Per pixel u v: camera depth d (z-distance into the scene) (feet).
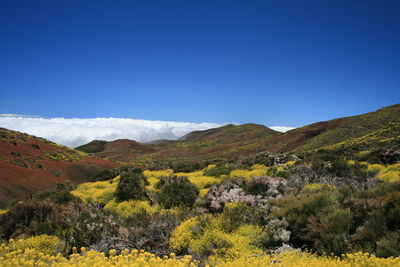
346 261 15.23
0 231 26.68
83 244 23.71
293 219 24.86
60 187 69.92
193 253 22.38
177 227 26.05
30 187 137.59
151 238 25.32
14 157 168.76
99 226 25.96
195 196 42.63
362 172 46.55
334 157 56.03
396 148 62.28
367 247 19.07
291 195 31.99
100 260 12.47
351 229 22.22
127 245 23.18
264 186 38.83
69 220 26.91
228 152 398.21
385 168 51.60
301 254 19.39
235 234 24.81
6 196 118.52
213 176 64.80
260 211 28.48
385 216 21.07
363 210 22.93
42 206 28.96
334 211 23.18
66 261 13.28
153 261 13.17
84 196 50.57
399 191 23.94
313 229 22.35
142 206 41.16
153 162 389.80
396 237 18.29
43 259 13.73
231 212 28.76
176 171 87.97
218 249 21.97
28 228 26.11
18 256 13.01
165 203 41.65
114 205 43.70
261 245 23.09
